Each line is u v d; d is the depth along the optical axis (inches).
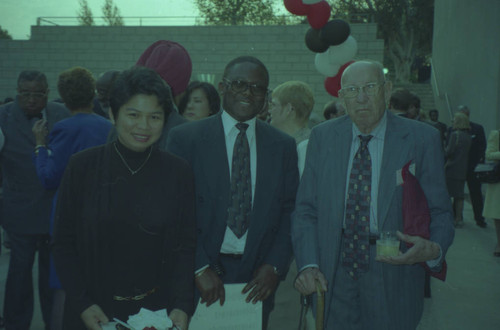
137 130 61.6
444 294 176.1
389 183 76.3
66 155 102.3
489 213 219.6
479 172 218.5
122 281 64.7
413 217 72.9
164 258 66.9
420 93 703.1
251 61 83.0
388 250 71.1
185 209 69.0
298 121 110.8
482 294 176.2
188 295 68.0
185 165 69.3
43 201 117.8
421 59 1200.2
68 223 64.6
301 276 77.3
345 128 82.2
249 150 84.1
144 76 61.7
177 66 103.7
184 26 578.9
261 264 84.4
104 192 63.2
